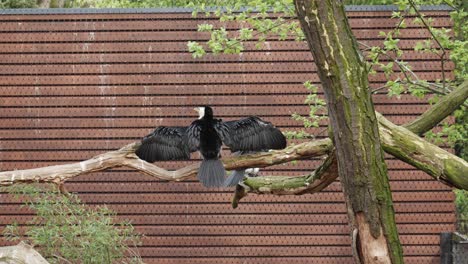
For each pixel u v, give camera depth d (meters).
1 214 14.01
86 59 14.08
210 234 14.11
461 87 9.14
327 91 7.10
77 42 14.08
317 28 6.89
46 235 11.73
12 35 14.11
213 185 7.23
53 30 14.08
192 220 14.09
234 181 7.89
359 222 7.30
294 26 11.86
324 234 14.11
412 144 7.79
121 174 14.09
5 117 14.09
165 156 7.22
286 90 14.03
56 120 14.08
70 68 14.09
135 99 14.05
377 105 14.03
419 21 12.47
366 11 14.04
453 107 9.09
